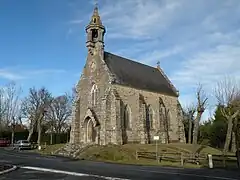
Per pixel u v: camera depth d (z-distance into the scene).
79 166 23.27
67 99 77.19
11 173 18.44
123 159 31.48
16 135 70.69
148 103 47.06
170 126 51.28
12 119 63.59
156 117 48.09
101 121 41.50
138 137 43.53
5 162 25.86
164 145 42.53
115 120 40.00
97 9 47.19
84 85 45.88
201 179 16.09
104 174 18.09
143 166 24.48
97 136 41.22
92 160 30.73
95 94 43.66
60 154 39.00
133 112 43.75
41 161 27.52
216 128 50.84
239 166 24.41
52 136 69.62
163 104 49.25
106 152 34.00
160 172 19.48
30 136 66.00
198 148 41.66
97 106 42.88
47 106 71.62
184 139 52.88
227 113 39.50
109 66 44.62
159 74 57.47
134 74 48.78
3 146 61.56
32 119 66.81
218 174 18.81
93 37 46.38
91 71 45.12
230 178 16.70
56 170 20.16
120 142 39.50
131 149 35.81
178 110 53.50
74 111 45.38
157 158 29.67
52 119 74.38
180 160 28.53
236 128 41.19
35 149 49.59
